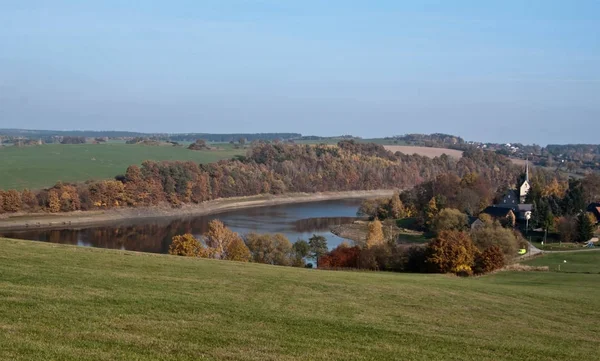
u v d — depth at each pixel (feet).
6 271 99.60
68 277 100.37
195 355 62.85
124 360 57.93
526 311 120.78
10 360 53.57
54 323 69.31
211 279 118.52
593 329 108.58
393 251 247.50
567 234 354.95
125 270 117.19
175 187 524.93
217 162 650.43
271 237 282.97
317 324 86.17
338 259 258.37
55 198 441.68
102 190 471.21
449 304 119.14
